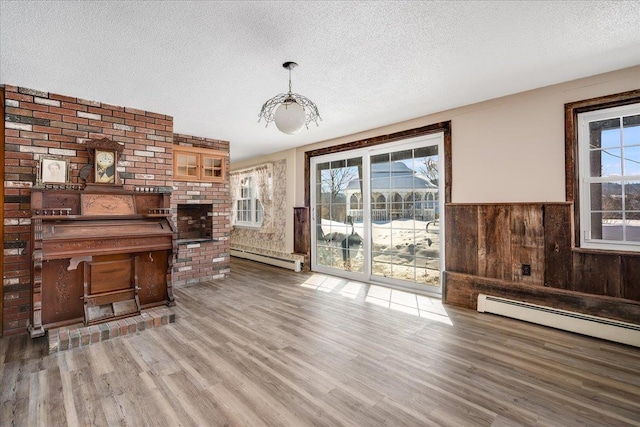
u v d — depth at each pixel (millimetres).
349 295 4203
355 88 3162
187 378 2158
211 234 5227
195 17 1975
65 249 2771
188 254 4867
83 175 3217
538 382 2105
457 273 3729
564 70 2775
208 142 5254
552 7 1906
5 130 2945
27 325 2998
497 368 2285
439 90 3230
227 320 3279
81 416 1764
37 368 2293
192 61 2561
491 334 2895
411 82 3021
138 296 3441
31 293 2941
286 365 2338
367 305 3773
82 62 2553
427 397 1942
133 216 3301
